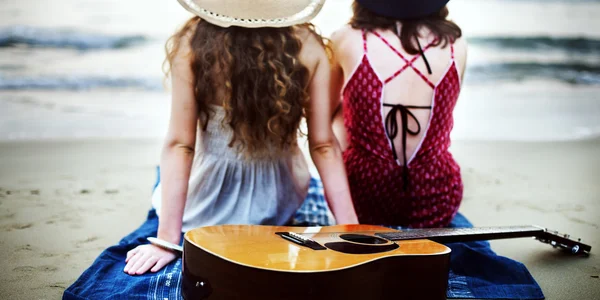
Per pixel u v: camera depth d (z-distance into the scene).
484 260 2.29
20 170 4.25
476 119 6.94
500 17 10.40
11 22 8.47
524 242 2.80
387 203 2.55
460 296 2.09
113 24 8.86
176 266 2.05
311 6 2.12
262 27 2.13
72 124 6.12
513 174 4.49
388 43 2.38
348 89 2.46
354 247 1.82
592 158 5.16
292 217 2.55
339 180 2.31
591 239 2.88
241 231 1.95
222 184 2.35
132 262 2.06
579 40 10.00
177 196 2.16
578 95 8.15
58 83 7.59
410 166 2.46
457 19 10.38
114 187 3.87
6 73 7.71
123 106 6.99
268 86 2.13
